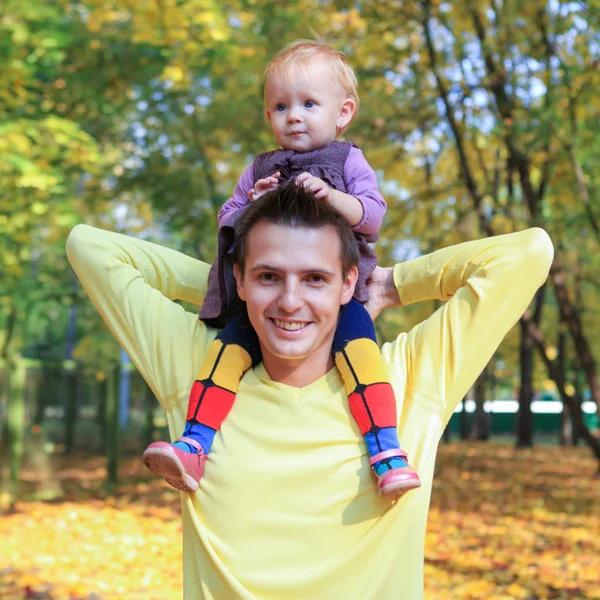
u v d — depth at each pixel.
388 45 11.01
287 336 1.71
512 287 1.95
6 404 10.99
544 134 10.01
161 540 8.58
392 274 2.12
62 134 8.09
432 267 2.06
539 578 7.00
